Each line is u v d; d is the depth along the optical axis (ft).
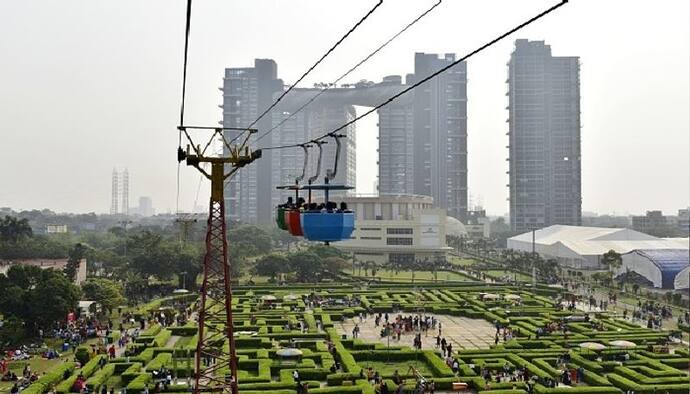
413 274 439.63
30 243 440.45
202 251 407.64
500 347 220.23
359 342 221.87
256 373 194.90
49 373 177.68
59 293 238.48
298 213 90.33
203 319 97.86
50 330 244.42
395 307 322.34
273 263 421.18
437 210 576.20
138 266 377.91
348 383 178.09
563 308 314.14
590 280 456.04
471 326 280.10
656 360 203.82
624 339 234.99
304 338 236.63
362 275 474.49
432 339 248.52
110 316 292.61
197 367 98.12
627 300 366.84
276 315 286.25
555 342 229.04
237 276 439.22
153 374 181.57
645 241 542.98
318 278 434.71
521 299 341.62
